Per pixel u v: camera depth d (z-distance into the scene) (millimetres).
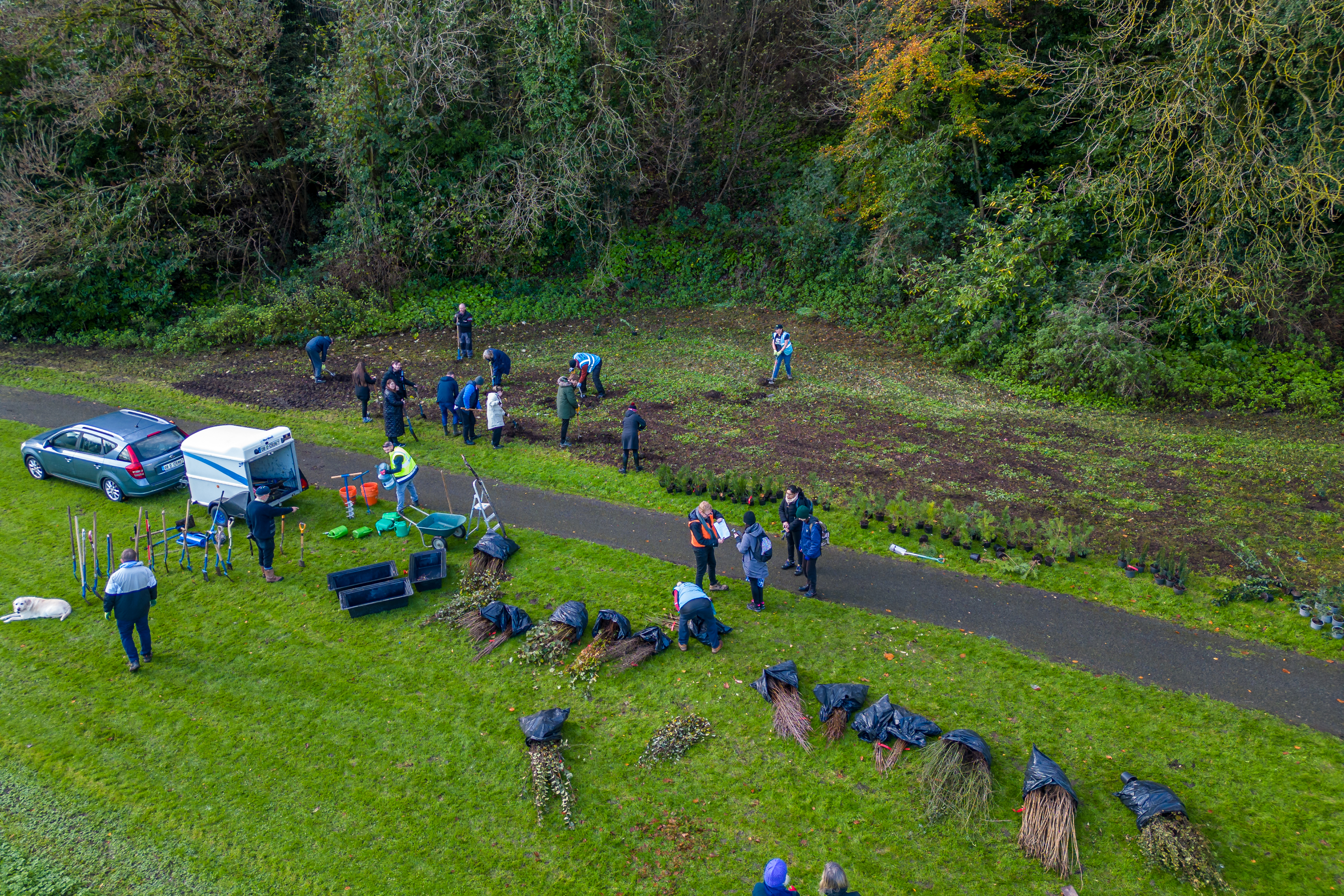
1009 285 21234
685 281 28875
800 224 26984
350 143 25047
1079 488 14836
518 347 24047
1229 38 17578
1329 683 9625
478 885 7285
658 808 8031
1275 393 19266
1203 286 19156
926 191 23531
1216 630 10688
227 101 24812
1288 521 13469
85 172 25281
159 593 11781
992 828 7715
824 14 29141
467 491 14938
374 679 9930
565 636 10375
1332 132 17391
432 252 26875
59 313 24609
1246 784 8141
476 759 8688
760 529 10836
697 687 9672
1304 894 6953
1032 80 22781
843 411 18922
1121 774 8250
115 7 23984
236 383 21016
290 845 7711
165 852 7668
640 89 27438
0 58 24469
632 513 14117
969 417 18578
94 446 14672
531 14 24219
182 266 25438
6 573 12203
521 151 26391
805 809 7973
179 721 9305
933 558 12500
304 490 14734
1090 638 10539
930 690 9562
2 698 9688
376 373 21672
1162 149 19656
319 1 26531
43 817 8055
